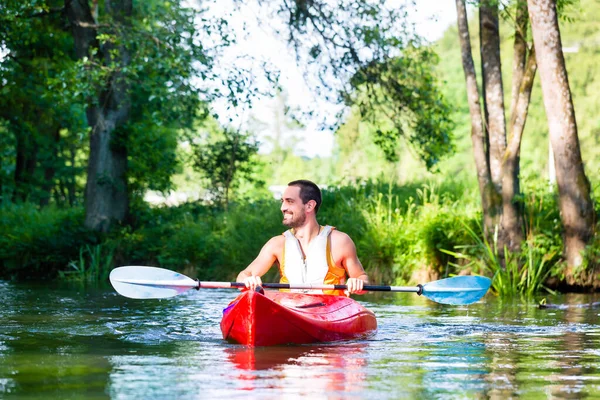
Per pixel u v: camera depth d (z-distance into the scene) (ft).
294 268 21.47
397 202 49.14
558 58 36.91
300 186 21.57
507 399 12.27
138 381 13.66
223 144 68.74
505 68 138.82
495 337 20.79
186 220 59.93
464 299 22.61
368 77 54.90
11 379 13.88
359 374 14.49
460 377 14.26
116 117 60.08
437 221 44.29
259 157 73.20
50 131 91.09
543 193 42.63
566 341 19.84
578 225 37.37
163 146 64.39
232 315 18.93
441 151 55.72
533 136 136.77
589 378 14.24
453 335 21.22
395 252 45.01
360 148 124.26
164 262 55.11
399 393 12.68
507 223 39.04
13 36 59.62
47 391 12.76
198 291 40.63
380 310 29.76
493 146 39.86
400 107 55.72
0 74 65.16
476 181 53.52
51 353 17.22
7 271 58.75
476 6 38.32
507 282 37.86
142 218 63.21
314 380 13.80
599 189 42.96
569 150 37.37
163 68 51.49
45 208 72.33
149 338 20.10
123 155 60.85
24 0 53.52
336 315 20.31
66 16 59.52
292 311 18.84
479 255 40.93
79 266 57.57
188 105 56.13
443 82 56.54
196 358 16.46
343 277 21.93
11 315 26.58
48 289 42.27
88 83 51.85
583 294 37.27
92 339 19.85
